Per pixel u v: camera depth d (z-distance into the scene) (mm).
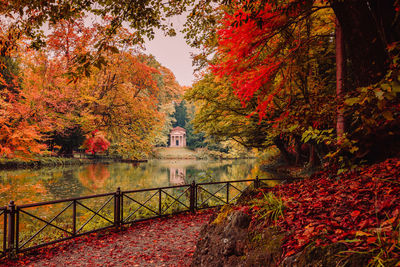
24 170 22328
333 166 4168
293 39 4020
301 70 4117
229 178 17500
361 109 2883
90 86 17453
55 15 3523
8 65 19328
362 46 3469
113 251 4855
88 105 18625
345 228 2129
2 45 3939
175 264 4223
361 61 3547
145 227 6305
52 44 12008
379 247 1628
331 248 1856
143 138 19047
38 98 13430
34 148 12844
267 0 2672
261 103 3615
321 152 8867
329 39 7504
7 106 12008
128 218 6320
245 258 2654
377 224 1911
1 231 6469
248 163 38469
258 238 2654
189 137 75125
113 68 16391
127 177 19641
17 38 3852
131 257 4559
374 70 3416
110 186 15008
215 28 5398
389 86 2133
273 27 3004
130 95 19391
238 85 3393
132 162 36656
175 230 6070
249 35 2992
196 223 6625
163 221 6770
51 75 13352
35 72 13758
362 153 3621
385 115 2455
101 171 23781
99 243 5285
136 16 3906
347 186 3080
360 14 3357
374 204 2373
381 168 3189
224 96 11680
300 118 3963
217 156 51531
